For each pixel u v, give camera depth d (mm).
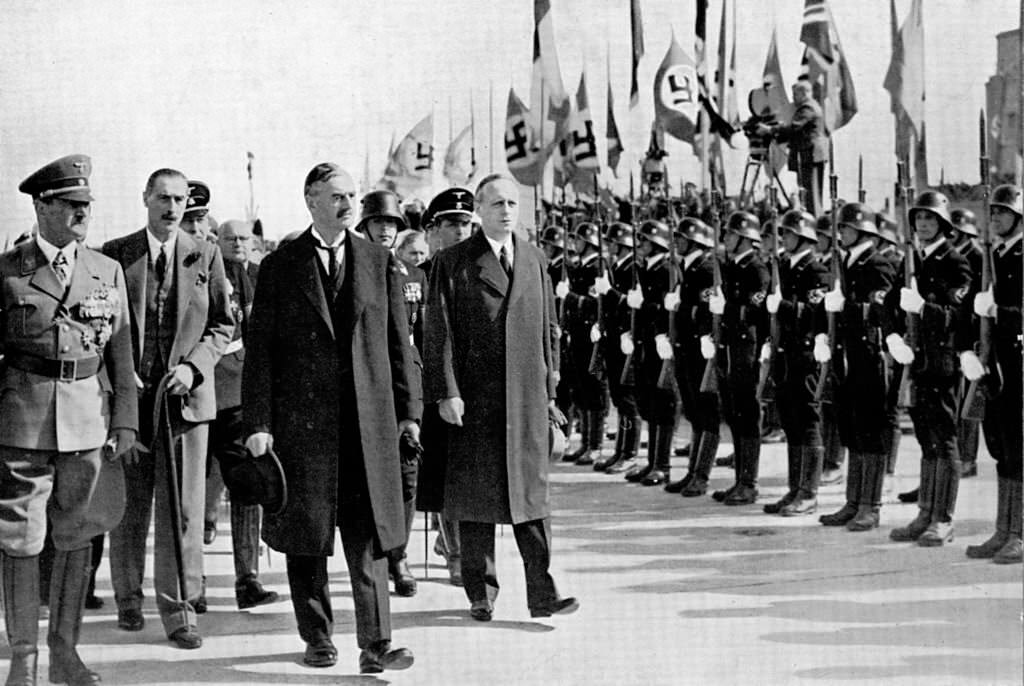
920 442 6711
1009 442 6066
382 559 4707
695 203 9391
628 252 9227
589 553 6602
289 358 4723
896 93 8094
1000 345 6020
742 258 7930
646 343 8742
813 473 7590
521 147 9438
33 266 4621
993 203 6145
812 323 7430
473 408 5301
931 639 4926
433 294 5375
